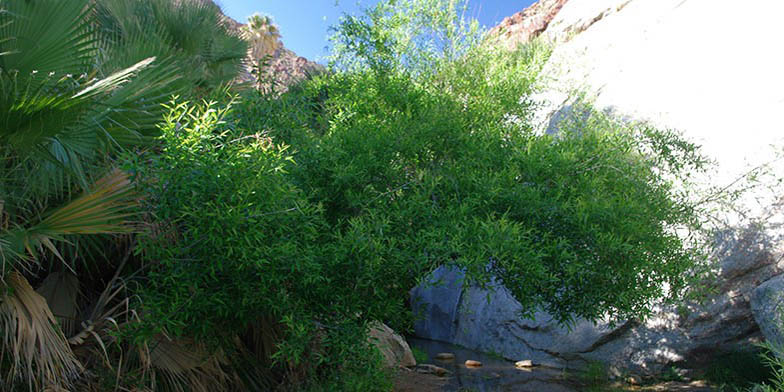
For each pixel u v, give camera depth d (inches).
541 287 190.2
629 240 199.2
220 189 149.2
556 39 561.9
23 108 122.0
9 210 142.9
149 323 151.9
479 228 177.3
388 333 338.3
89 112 144.9
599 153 222.1
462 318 489.7
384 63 265.9
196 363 174.4
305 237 165.9
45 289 161.5
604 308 211.3
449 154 222.4
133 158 146.3
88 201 144.6
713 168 306.7
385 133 213.5
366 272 166.6
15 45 134.3
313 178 204.2
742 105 322.7
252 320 181.6
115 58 196.5
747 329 290.2
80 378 151.8
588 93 427.5
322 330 182.1
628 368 325.7
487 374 333.1
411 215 187.6
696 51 377.1
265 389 203.0
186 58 312.0
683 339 308.5
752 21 349.7
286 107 213.3
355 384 179.9
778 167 285.1
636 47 435.8
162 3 345.1
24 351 132.0
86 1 148.9
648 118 376.2
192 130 151.5
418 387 280.7
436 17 280.5
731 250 291.6
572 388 289.1
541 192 204.4
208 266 156.3
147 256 157.0
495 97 254.1
